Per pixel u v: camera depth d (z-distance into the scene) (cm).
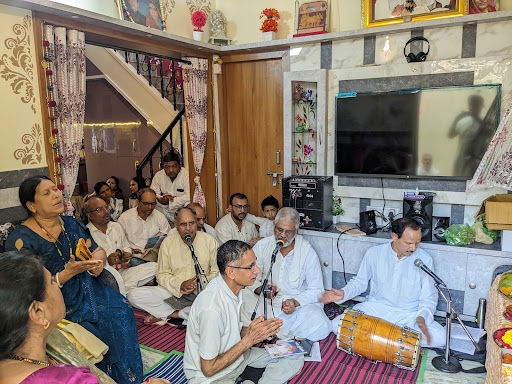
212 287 213
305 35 396
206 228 412
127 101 572
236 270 208
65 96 297
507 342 179
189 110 435
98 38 339
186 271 331
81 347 200
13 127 271
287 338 275
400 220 285
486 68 329
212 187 473
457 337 291
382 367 261
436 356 272
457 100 339
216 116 466
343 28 395
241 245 212
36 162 285
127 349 240
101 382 142
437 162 354
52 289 118
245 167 472
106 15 333
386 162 372
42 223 231
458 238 318
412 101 354
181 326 324
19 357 109
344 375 253
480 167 278
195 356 210
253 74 451
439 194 360
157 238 405
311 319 291
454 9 342
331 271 367
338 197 400
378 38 370
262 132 456
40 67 284
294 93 412
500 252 303
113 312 241
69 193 304
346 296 298
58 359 132
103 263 250
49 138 291
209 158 465
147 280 360
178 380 252
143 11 364
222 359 204
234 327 214
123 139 587
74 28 303
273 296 294
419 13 352
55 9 275
